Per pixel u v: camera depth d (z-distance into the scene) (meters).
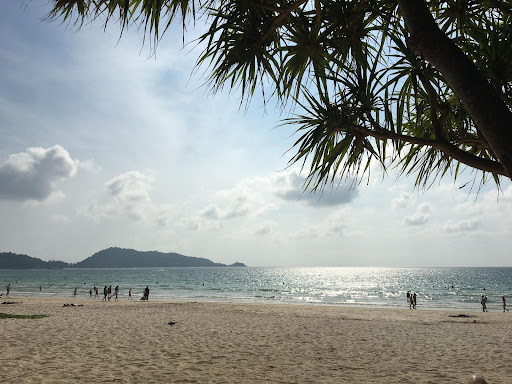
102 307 24.66
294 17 2.76
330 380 7.00
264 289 75.00
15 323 13.95
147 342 10.83
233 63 2.74
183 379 6.83
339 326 16.19
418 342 12.18
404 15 1.98
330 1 2.71
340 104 2.75
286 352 9.85
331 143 2.82
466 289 75.12
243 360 8.67
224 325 15.51
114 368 7.55
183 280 120.31
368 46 2.97
